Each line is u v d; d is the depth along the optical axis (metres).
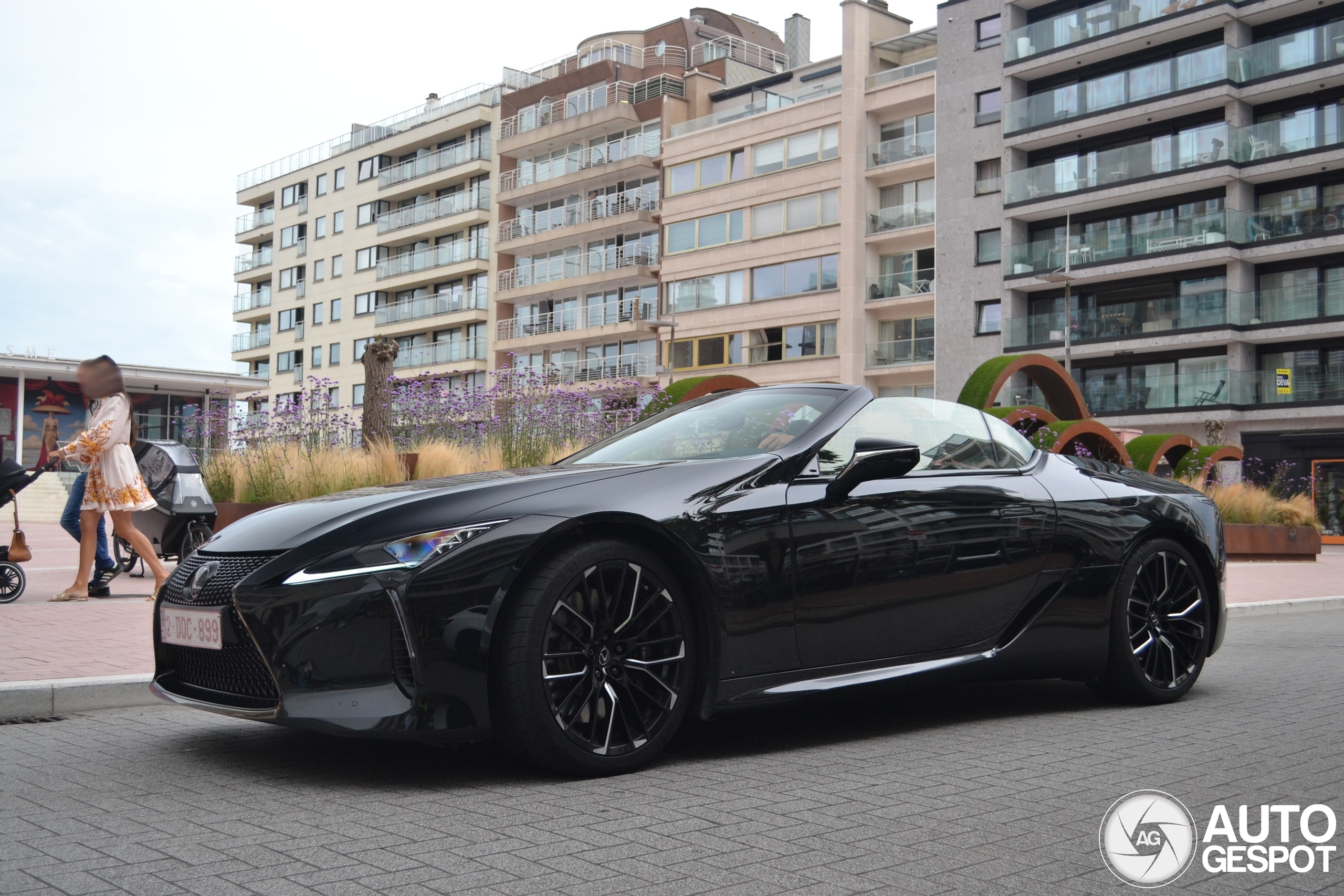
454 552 3.42
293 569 3.42
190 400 37.53
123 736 4.30
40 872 2.64
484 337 54.38
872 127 42.16
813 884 2.59
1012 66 38.88
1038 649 4.62
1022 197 38.25
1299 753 4.02
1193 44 36.38
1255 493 21.02
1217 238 34.34
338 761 3.83
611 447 4.67
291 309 66.38
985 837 2.97
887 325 42.00
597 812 3.18
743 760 3.88
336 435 13.10
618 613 3.64
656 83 48.78
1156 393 35.25
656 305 47.66
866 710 4.88
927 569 4.29
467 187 56.28
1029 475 4.80
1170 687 5.05
